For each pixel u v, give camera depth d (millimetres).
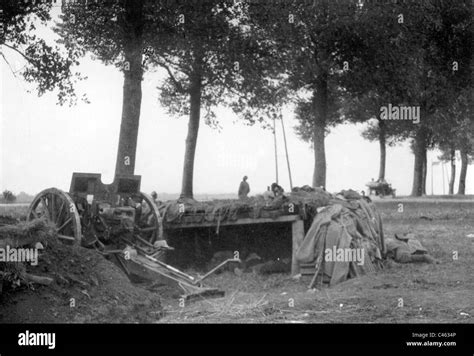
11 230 9539
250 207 15234
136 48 20594
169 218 15797
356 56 27141
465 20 30000
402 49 27281
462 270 13117
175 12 21609
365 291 11055
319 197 15242
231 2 24047
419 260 14758
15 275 9016
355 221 14078
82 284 9836
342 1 25391
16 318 8680
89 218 12680
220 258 16391
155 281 12188
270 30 25375
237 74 26062
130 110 20047
